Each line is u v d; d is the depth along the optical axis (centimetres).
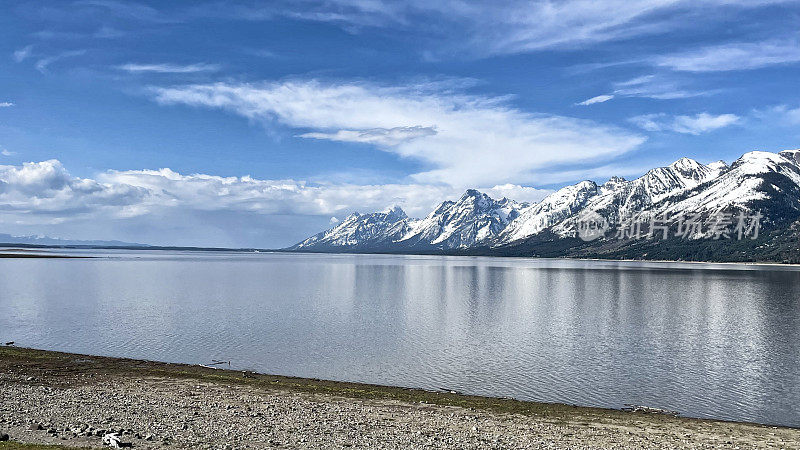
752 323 10919
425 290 18938
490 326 10312
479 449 3609
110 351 7506
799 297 16700
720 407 5338
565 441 3900
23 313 11019
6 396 4572
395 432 3938
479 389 5881
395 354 7612
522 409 4916
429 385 6012
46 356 6581
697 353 7838
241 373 6178
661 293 18138
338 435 3772
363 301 14675
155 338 8506
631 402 5469
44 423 3716
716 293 18138
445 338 8906
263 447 3391
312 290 18062
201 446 3322
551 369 6794
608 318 11600
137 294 15212
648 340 8900
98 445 3200
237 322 10275
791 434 4281
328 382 5828
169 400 4691
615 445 3838
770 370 6800
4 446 2928
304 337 8825
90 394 4809
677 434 4206
